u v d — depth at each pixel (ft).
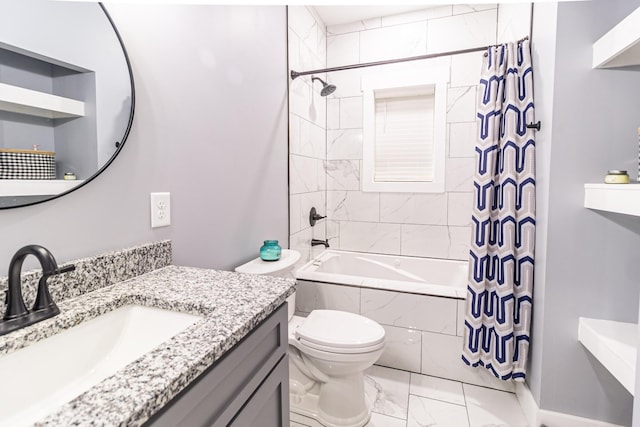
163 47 3.67
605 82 4.34
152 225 3.58
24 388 1.96
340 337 4.75
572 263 4.60
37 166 2.43
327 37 9.49
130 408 1.35
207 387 1.89
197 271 3.45
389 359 6.50
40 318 2.15
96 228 2.94
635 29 3.46
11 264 2.07
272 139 6.48
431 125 8.95
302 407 5.32
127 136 3.21
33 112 2.40
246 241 5.59
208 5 4.46
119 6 3.12
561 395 4.76
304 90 8.03
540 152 5.10
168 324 2.62
